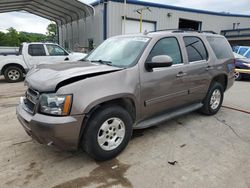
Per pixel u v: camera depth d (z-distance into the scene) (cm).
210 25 2362
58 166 300
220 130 426
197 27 2306
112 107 307
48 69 319
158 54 368
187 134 405
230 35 2498
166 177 278
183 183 266
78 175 281
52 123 260
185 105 439
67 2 1508
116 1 1634
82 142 296
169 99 386
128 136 331
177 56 403
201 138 389
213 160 317
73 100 267
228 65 521
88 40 1838
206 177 278
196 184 264
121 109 316
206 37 480
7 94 736
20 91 789
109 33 1644
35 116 272
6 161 311
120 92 302
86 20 1833
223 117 502
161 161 314
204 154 334
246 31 2388
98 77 292
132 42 380
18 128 427
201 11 2209
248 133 414
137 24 1780
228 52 534
